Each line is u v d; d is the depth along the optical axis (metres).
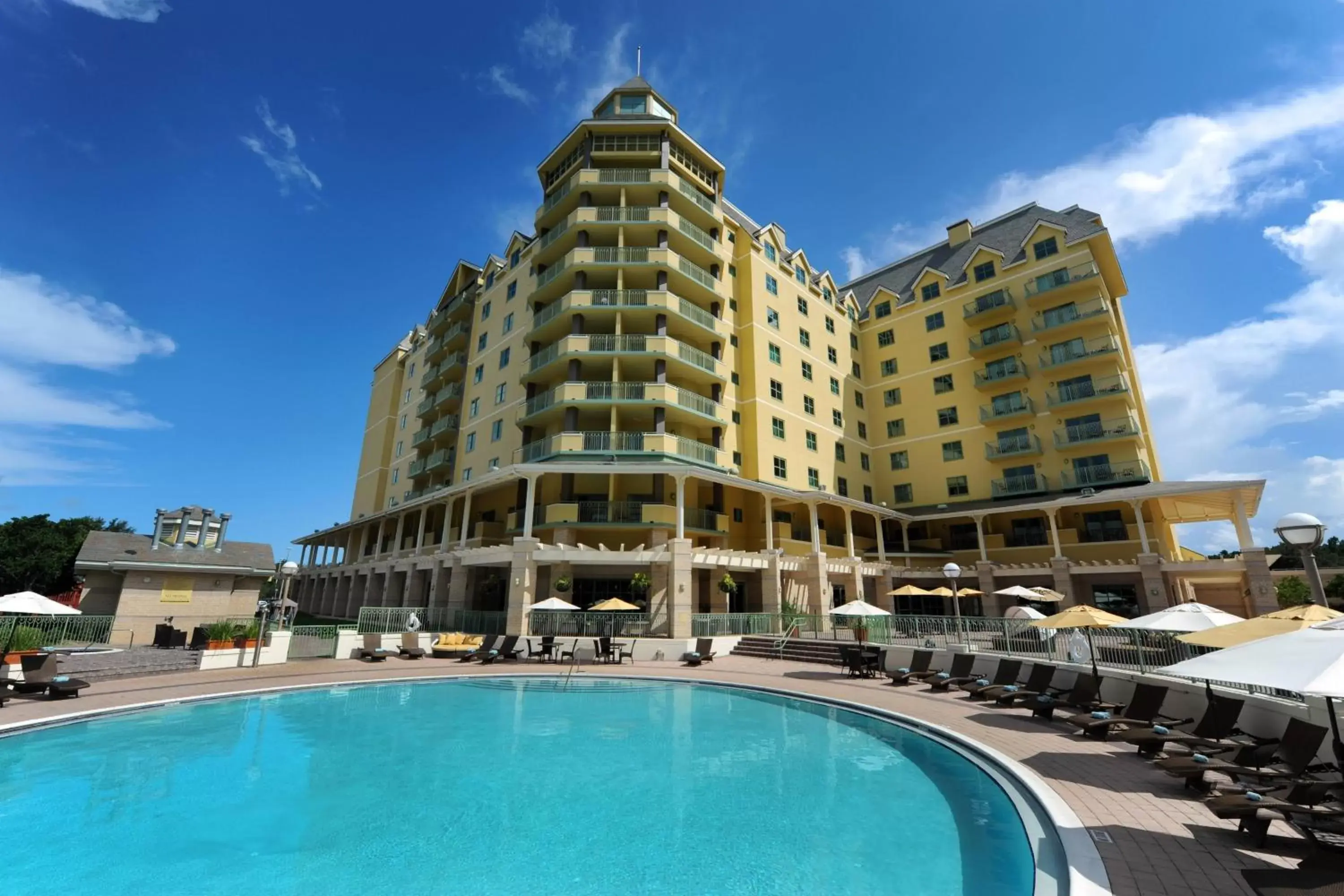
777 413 37.12
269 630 20.34
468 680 18.19
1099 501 29.62
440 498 32.38
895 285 49.56
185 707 13.85
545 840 7.08
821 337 43.38
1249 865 5.48
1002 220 45.75
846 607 20.19
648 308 31.81
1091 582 30.97
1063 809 6.96
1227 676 5.46
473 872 6.27
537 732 12.22
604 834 7.24
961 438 40.88
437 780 9.23
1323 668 4.84
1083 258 37.34
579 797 8.54
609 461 28.70
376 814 7.87
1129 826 6.44
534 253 37.62
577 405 30.47
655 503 29.25
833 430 41.56
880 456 44.72
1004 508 33.41
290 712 13.80
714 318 36.12
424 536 41.09
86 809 7.91
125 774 9.27
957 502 40.19
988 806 7.97
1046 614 30.69
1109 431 34.47
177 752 10.49
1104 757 9.34
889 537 42.28
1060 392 36.53
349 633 22.36
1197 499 30.11
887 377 45.75
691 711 14.34
